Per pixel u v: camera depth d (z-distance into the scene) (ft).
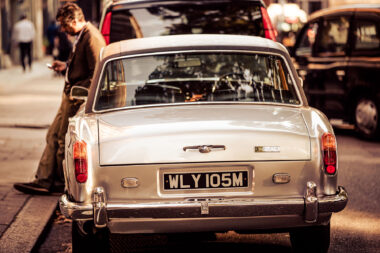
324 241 17.30
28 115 46.37
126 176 15.60
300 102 18.25
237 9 28.50
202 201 15.40
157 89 18.16
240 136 15.83
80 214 15.51
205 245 19.70
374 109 36.88
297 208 15.65
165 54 18.69
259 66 18.71
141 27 28.60
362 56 37.63
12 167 30.04
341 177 28.27
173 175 15.70
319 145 16.06
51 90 64.13
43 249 19.84
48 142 25.25
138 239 20.40
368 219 22.17
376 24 36.91
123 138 15.72
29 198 24.50
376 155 33.12
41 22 121.08
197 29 28.60
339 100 39.14
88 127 16.34
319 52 40.78
